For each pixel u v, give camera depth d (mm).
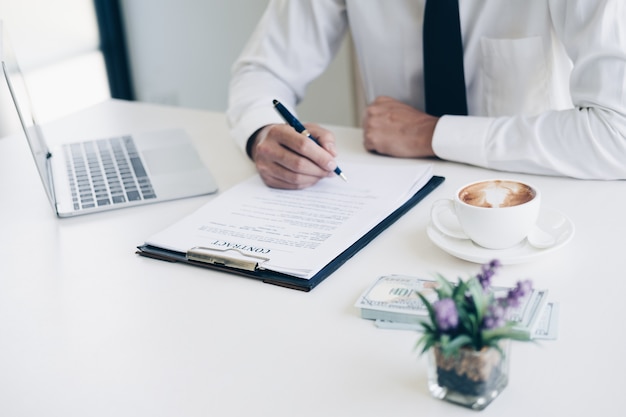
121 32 3426
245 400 669
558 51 1335
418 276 855
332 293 836
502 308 595
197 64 3281
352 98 2828
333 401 657
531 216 852
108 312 839
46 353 771
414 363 699
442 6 1288
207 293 861
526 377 661
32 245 1033
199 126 1528
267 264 881
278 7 1540
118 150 1385
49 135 1530
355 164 1198
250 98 1413
